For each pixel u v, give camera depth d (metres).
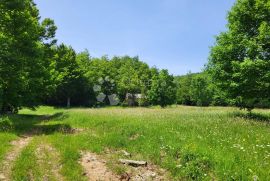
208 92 90.31
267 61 23.84
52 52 57.84
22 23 27.42
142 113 32.34
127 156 13.43
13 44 26.58
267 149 12.64
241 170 9.88
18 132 21.61
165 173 11.07
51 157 12.95
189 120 21.80
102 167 11.67
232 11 27.91
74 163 11.85
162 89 76.50
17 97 36.59
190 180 10.02
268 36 24.12
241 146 12.87
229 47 26.27
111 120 24.64
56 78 48.66
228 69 26.88
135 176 10.70
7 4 26.27
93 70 99.62
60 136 18.59
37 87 40.44
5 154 13.16
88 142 16.17
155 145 14.30
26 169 10.89
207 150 11.88
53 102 88.56
